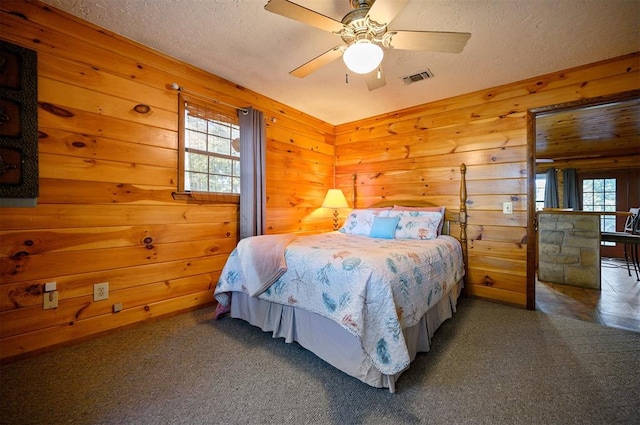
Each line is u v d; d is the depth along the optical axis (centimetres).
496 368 166
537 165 615
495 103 286
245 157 284
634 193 561
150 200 227
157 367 167
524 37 202
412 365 169
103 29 201
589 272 343
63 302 187
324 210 401
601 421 126
